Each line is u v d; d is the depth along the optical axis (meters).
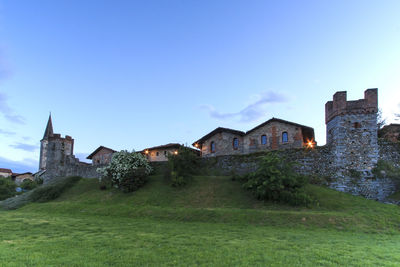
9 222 17.44
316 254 9.52
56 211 23.59
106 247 10.41
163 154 47.78
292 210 19.41
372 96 25.17
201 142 42.47
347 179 24.23
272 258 8.98
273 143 35.53
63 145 46.16
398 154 24.20
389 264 8.34
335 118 26.19
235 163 30.64
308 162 26.95
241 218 17.77
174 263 8.38
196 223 17.20
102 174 33.62
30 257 8.79
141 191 27.53
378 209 19.05
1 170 93.12
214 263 8.41
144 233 13.57
